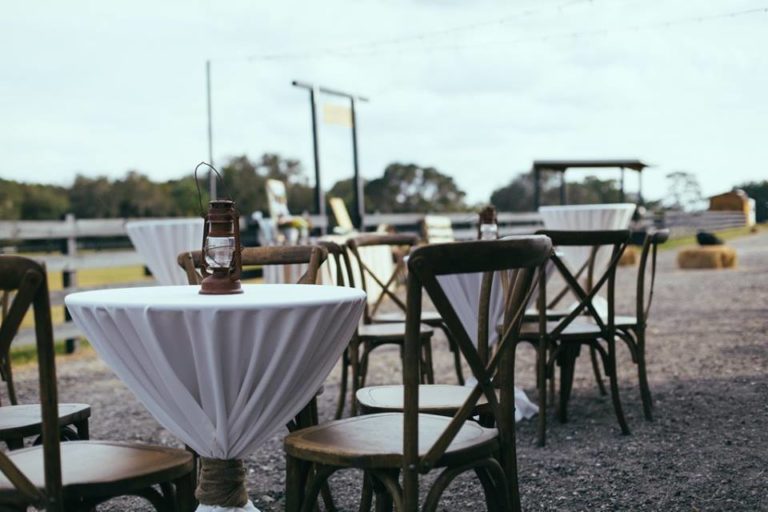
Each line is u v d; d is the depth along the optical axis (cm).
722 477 377
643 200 1323
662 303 1098
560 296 601
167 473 231
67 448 253
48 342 207
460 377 546
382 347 868
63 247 902
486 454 244
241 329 232
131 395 640
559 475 395
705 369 634
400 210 3912
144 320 231
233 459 260
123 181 3716
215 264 268
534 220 1917
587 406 538
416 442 223
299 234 1147
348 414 539
